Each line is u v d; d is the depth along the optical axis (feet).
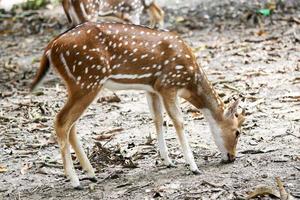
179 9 75.31
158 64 33.40
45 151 39.63
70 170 32.96
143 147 38.19
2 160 38.34
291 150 35.83
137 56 33.01
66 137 32.50
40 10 82.79
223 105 34.81
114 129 41.98
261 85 48.39
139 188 32.24
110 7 56.39
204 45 62.08
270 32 64.85
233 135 34.45
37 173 36.01
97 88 32.58
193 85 34.24
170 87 33.73
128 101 48.21
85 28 32.45
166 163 34.83
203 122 42.32
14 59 64.64
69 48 31.94
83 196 32.04
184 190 31.48
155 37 33.50
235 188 31.27
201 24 70.79
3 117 46.14
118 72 33.04
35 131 43.39
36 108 48.08
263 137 38.22
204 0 76.69
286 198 29.73
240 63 55.31
